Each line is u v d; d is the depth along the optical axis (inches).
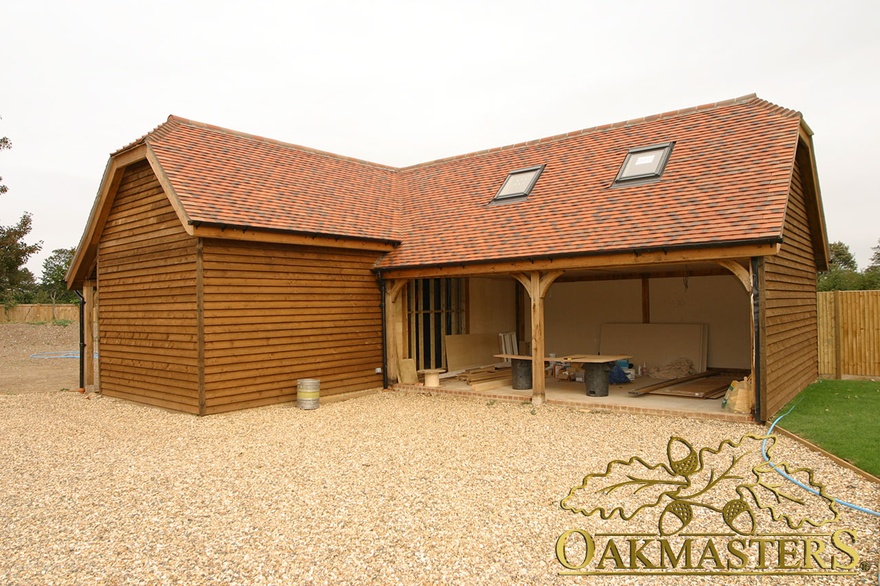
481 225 498.3
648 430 339.9
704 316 562.3
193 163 454.6
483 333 642.8
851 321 568.7
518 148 623.2
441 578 156.6
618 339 607.5
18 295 1720.0
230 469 269.1
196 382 396.2
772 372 365.4
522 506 212.8
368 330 513.0
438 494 227.8
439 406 438.0
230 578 158.9
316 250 469.4
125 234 470.9
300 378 453.4
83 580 159.3
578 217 439.5
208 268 394.0
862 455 264.4
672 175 436.1
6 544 186.5
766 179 379.9
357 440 324.8
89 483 251.4
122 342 476.7
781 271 397.4
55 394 518.6
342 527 194.5
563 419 378.3
